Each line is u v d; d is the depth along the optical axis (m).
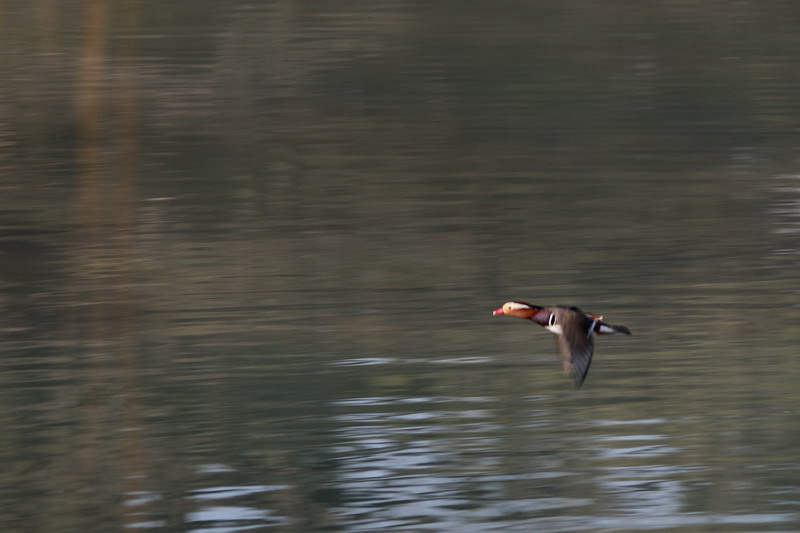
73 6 38.03
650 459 12.05
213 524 11.02
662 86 30.08
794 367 14.18
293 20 36.59
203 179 23.31
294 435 12.46
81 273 18.06
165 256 18.84
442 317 16.03
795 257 18.33
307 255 18.78
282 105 28.78
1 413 13.27
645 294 16.88
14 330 15.73
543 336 15.27
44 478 11.87
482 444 12.34
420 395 13.52
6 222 20.77
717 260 18.27
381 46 33.81
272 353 14.84
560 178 23.09
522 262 18.36
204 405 13.36
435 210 21.20
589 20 36.72
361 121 27.48
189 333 15.54
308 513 10.97
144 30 35.50
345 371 14.22
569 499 11.28
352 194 22.25
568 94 29.56
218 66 31.94
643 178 22.98
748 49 33.38
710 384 13.77
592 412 13.09
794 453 12.06
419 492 11.44
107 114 28.05
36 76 31.12
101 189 22.77
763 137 25.59
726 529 10.67
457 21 36.53
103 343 15.26
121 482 11.77
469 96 29.36
